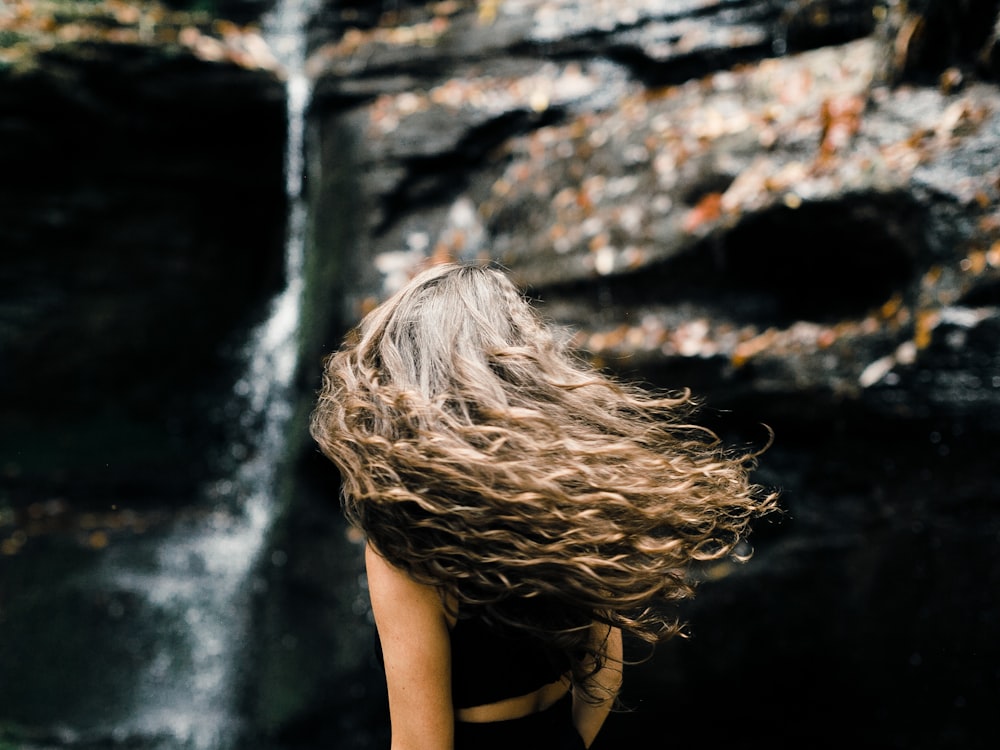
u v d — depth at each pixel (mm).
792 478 3232
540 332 1337
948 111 3293
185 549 5039
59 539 5047
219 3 6859
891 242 3246
